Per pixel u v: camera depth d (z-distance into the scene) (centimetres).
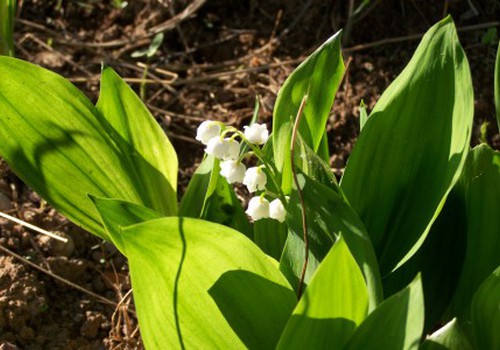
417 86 39
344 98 61
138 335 48
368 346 34
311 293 33
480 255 42
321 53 41
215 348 37
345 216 37
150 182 45
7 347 46
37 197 55
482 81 61
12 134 42
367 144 40
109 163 44
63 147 43
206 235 35
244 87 63
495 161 40
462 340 35
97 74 63
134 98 44
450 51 39
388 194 41
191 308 37
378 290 36
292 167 35
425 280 42
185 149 60
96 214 43
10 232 52
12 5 54
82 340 48
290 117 40
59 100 43
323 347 35
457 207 42
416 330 33
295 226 38
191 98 62
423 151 40
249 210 38
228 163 38
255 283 36
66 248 52
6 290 48
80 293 50
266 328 37
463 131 38
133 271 35
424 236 38
